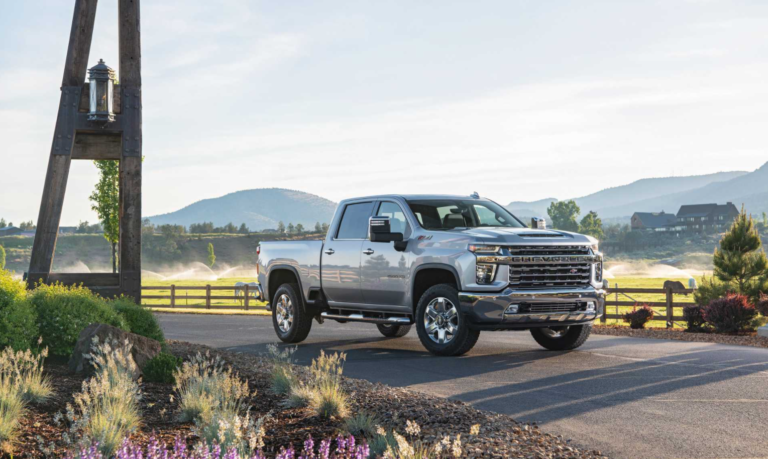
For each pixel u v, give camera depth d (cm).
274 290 1378
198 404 599
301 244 1294
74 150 1308
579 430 600
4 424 511
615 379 841
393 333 1421
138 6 1280
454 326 1043
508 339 1315
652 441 563
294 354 1131
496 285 986
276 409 655
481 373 900
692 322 1557
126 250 1259
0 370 637
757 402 706
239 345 1282
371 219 1058
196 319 2134
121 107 1273
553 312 1011
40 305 851
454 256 1017
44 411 601
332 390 645
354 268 1173
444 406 665
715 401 712
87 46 1272
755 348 1136
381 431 455
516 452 508
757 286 1711
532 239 1008
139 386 726
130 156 1270
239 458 422
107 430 496
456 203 1163
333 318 1227
